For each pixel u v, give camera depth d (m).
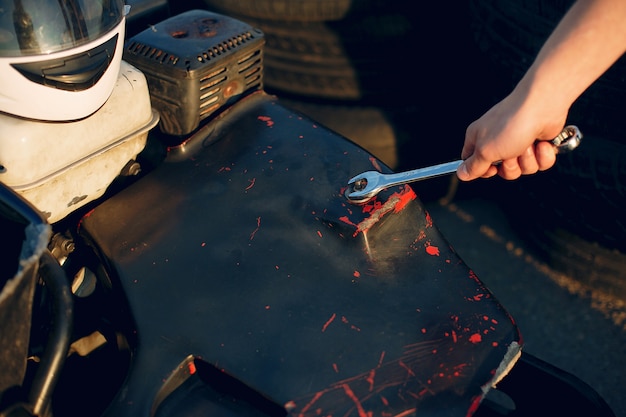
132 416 1.23
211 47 1.69
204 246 1.47
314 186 1.58
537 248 2.43
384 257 1.46
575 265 2.33
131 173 1.65
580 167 2.08
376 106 2.48
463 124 2.45
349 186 1.56
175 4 2.61
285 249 1.46
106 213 1.54
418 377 1.26
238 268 1.43
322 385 1.25
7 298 1.03
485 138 1.21
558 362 2.15
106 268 1.47
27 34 1.32
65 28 1.35
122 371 1.54
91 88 1.41
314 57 2.40
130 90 1.55
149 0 2.02
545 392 1.51
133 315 1.37
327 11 2.26
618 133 2.00
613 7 1.07
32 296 1.12
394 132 2.47
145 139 1.66
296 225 1.50
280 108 1.77
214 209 1.54
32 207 1.22
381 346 1.31
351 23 2.29
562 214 2.23
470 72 2.33
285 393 1.24
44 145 1.41
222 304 1.38
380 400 1.23
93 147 1.52
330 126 2.48
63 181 1.50
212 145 1.68
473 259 2.47
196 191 1.58
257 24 2.42
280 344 1.31
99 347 1.72
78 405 1.63
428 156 2.56
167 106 1.70
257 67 1.83
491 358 1.30
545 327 2.25
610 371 2.12
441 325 1.35
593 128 2.03
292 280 1.41
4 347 1.10
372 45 2.33
